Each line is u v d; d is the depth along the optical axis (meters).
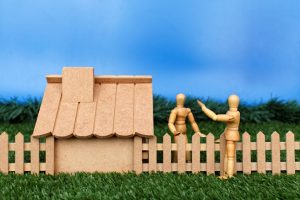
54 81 0.97
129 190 0.81
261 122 1.79
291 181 0.85
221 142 0.92
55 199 0.77
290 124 1.79
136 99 0.95
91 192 0.80
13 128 1.52
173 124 0.93
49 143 0.90
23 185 0.84
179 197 0.78
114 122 0.91
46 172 0.90
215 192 0.79
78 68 0.95
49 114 0.92
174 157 0.95
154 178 0.87
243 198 0.78
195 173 0.91
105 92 0.97
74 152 0.91
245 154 0.92
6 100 1.88
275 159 0.92
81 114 0.92
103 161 0.91
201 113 1.78
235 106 0.88
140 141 0.90
